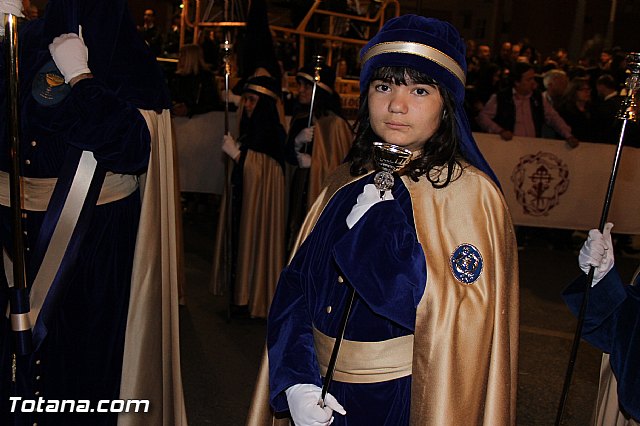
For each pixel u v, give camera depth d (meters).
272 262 5.64
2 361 2.70
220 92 8.81
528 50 14.41
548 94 9.63
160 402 2.96
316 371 2.09
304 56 9.89
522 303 6.65
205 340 5.20
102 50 2.68
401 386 2.06
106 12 2.68
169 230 3.02
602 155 8.92
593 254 2.30
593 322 2.36
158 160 2.88
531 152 8.99
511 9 26.38
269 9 10.32
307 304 2.18
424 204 2.05
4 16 2.34
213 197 9.99
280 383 2.06
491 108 9.14
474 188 2.06
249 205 5.56
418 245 2.00
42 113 2.62
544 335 5.78
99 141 2.56
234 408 4.18
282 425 2.38
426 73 1.99
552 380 4.89
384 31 2.05
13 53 2.30
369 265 1.93
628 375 2.30
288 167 6.22
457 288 2.00
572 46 21.52
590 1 26.03
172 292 3.07
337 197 2.23
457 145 2.10
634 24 25.98
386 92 2.05
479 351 2.01
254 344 5.19
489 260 2.03
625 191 8.94
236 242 5.58
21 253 2.45
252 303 5.59
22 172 2.66
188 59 8.68
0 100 2.64
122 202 2.80
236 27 7.13
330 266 2.14
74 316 2.71
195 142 8.74
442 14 26.44
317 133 5.93
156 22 17.34
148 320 2.88
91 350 2.78
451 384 1.98
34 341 2.60
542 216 9.05
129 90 2.74
